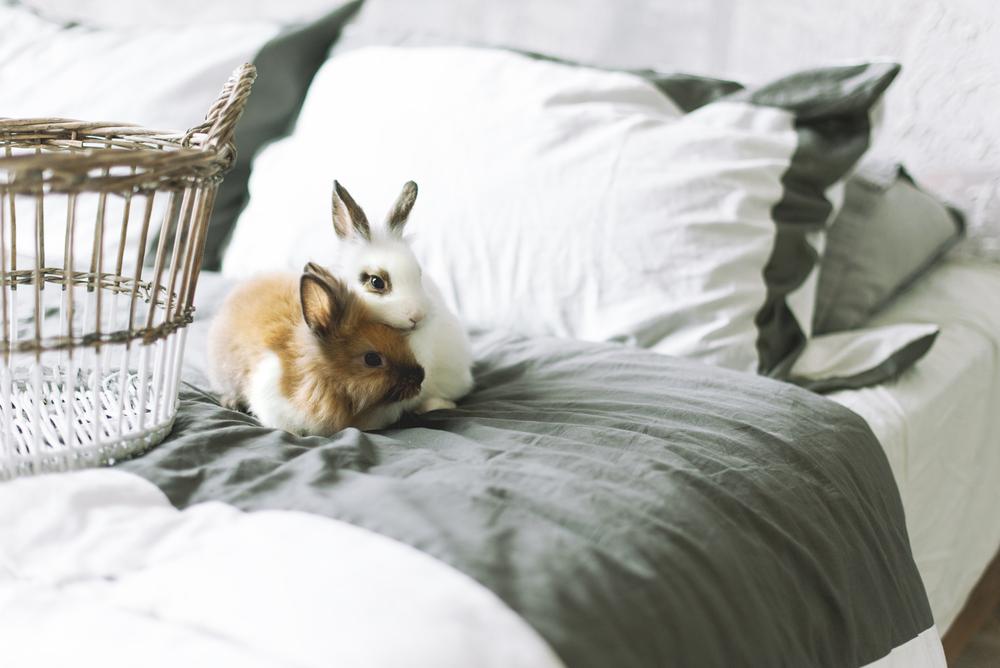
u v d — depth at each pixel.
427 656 0.56
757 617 0.74
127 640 0.58
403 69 1.54
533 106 1.40
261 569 0.64
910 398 1.21
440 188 1.37
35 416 0.78
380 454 0.86
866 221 1.47
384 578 0.62
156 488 0.77
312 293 0.88
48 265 1.43
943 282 1.54
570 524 0.72
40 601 0.63
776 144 1.32
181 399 1.00
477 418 0.98
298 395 0.92
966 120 1.56
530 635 0.60
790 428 0.96
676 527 0.75
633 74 1.58
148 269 1.51
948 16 1.54
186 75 1.69
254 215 1.55
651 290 1.24
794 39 1.72
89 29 1.91
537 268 1.29
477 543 0.67
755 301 1.23
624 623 0.65
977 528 1.40
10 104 1.75
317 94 1.62
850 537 0.89
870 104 1.33
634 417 0.95
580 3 1.94
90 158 0.72
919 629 0.94
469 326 1.32
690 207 1.26
